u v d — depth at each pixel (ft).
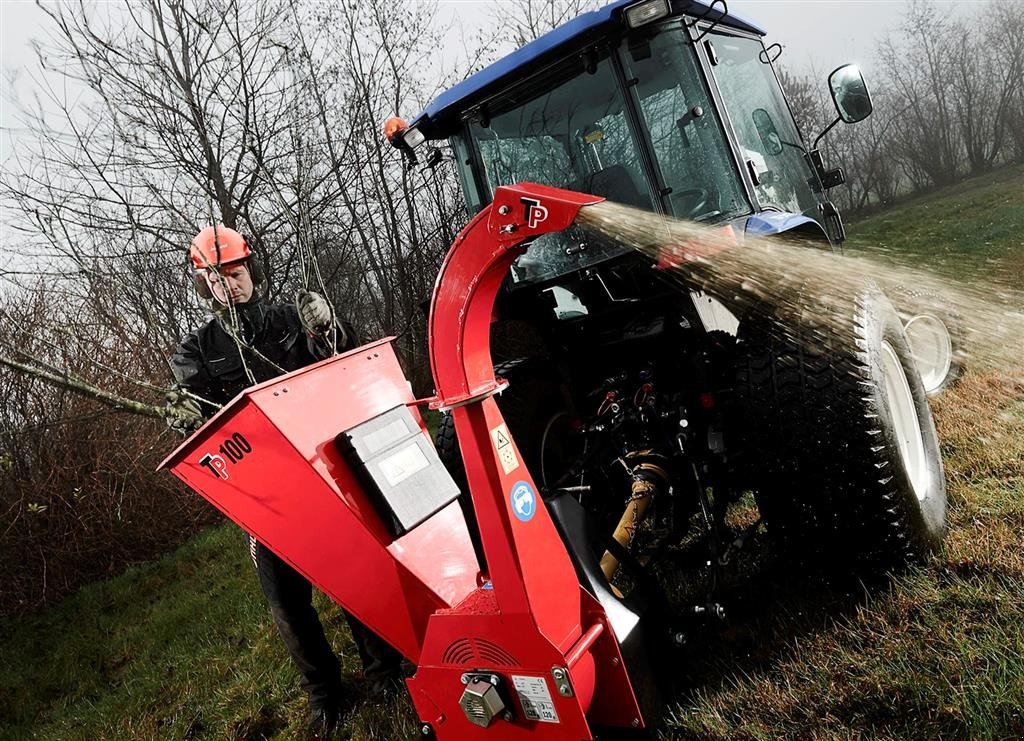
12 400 24.06
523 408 10.71
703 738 7.28
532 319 11.66
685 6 9.78
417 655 7.48
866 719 6.77
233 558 22.79
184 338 10.30
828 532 8.59
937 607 7.82
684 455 9.34
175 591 21.49
